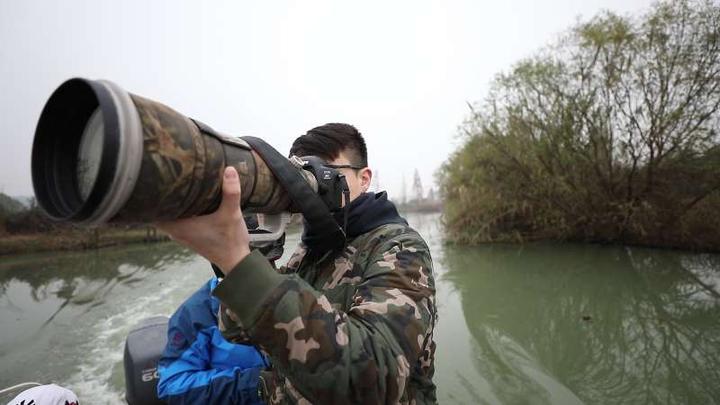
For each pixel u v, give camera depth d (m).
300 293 0.66
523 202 11.16
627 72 9.25
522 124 10.97
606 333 4.25
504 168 11.62
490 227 11.84
